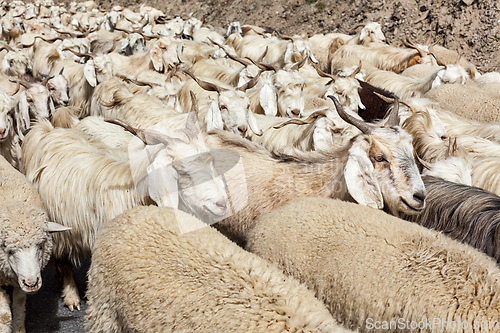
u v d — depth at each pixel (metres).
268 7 21.33
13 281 4.27
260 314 2.73
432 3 15.80
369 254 3.22
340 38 14.51
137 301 3.04
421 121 5.91
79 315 4.90
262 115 6.88
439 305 2.87
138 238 3.29
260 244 3.70
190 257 3.11
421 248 3.16
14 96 6.70
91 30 16.55
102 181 4.73
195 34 17.28
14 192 4.64
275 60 12.62
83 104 9.61
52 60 11.99
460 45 14.41
